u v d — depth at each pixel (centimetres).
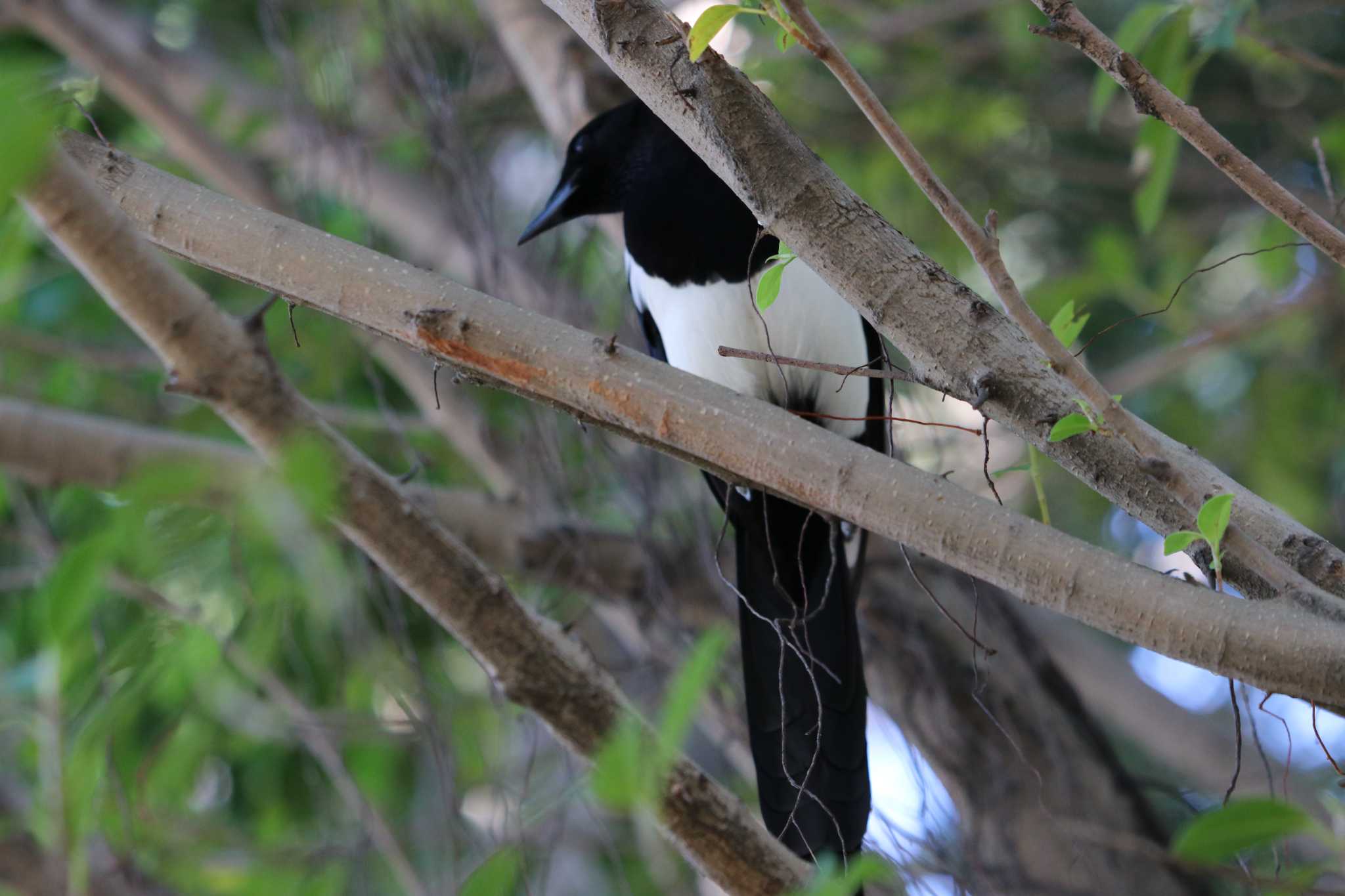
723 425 335
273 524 306
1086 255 1008
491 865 414
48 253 820
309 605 588
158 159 862
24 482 675
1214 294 980
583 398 342
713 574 665
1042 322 310
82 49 843
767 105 357
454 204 701
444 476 814
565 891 714
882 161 900
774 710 521
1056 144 1104
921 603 688
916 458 751
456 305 342
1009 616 695
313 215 738
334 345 734
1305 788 677
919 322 352
